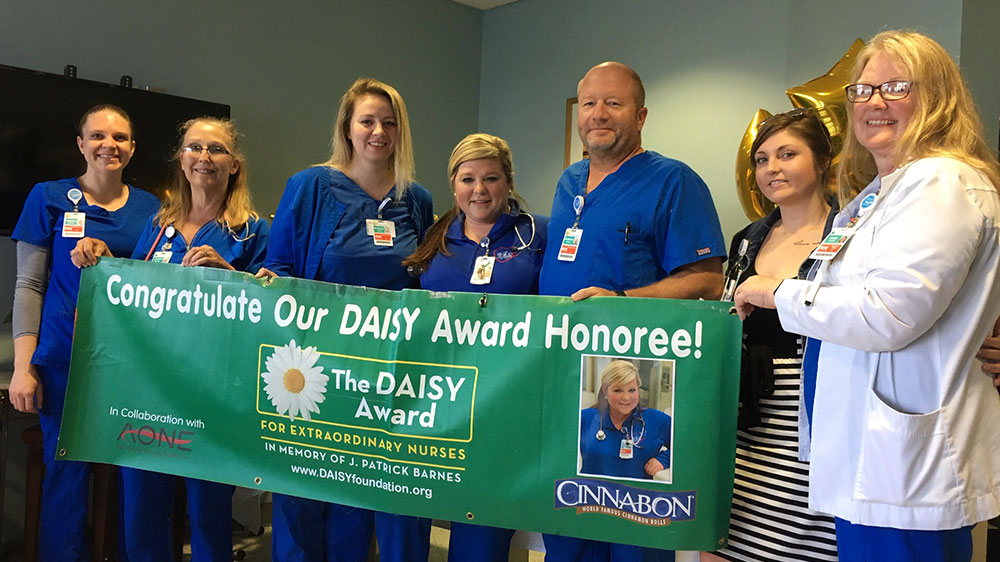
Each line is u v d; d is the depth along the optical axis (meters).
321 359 1.98
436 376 1.89
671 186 2.01
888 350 1.38
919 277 1.33
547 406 1.81
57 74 3.38
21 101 3.28
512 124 5.23
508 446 1.83
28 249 2.64
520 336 1.83
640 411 1.75
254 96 4.23
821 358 1.54
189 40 3.96
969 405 1.39
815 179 2.00
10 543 3.46
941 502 1.35
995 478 1.41
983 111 3.04
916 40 1.49
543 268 2.18
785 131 2.01
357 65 4.69
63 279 2.60
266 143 4.29
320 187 2.30
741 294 1.64
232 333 2.05
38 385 2.55
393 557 2.16
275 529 2.26
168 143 3.71
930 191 1.36
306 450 1.99
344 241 2.28
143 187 3.63
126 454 2.13
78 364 2.16
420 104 5.04
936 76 1.46
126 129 2.75
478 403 1.85
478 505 1.85
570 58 4.87
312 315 1.99
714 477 1.71
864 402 1.44
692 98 4.26
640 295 1.94
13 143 3.27
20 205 3.30
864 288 1.40
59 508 2.61
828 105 3.09
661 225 2.02
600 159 2.12
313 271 2.28
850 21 3.42
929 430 1.36
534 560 3.35
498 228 2.28
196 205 2.58
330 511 2.29
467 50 5.32
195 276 2.09
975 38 3.01
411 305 1.91
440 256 2.31
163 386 2.10
